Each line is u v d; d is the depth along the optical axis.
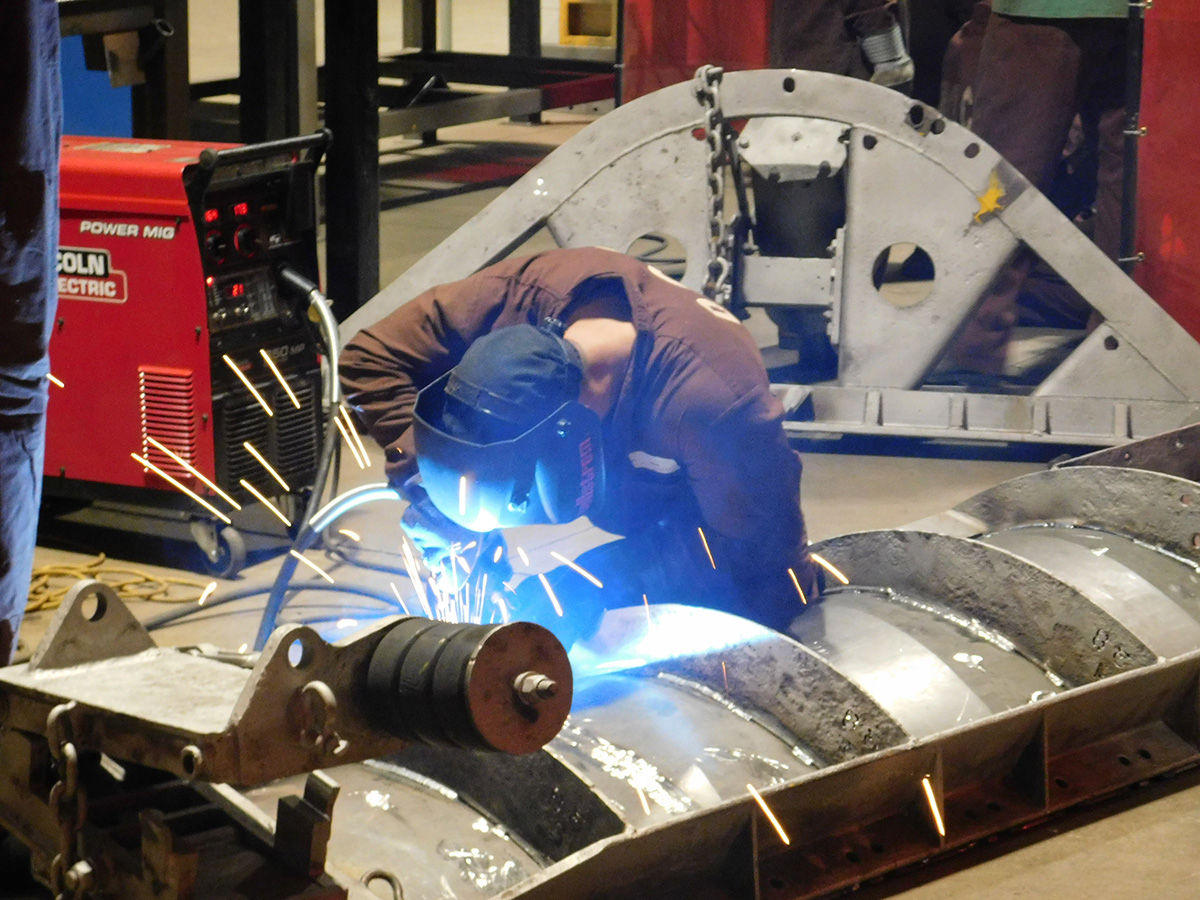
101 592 1.81
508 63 10.59
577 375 2.22
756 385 2.36
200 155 3.68
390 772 2.29
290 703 1.50
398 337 2.57
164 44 5.07
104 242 3.85
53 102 2.47
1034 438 4.76
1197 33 4.98
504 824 2.16
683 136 4.86
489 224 5.00
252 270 3.92
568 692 1.56
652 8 6.14
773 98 4.85
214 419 3.87
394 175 9.66
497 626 1.50
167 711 1.56
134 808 1.80
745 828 2.17
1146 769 2.75
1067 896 2.42
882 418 4.93
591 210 4.96
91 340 3.93
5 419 2.53
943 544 2.99
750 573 2.67
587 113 12.33
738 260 5.04
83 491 4.07
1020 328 6.50
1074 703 2.58
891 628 2.80
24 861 2.05
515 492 2.14
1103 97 5.84
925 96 7.99
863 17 5.65
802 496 4.52
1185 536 3.25
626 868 2.02
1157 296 5.26
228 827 1.80
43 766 1.77
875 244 4.93
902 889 2.42
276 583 3.12
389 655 1.54
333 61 5.41
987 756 2.54
